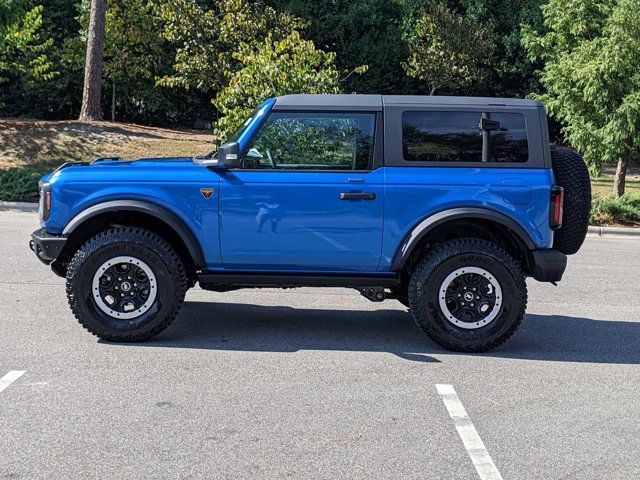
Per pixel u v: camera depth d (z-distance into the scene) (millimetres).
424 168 6211
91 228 6531
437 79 28062
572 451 4273
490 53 28594
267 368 5672
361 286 6355
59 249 6184
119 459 3994
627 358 6266
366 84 30109
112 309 6191
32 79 28125
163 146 21375
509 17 29844
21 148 20141
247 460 4023
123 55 27891
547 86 18703
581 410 4957
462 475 3918
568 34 18562
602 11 17625
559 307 8281
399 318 7496
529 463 4094
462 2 29859
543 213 6191
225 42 21266
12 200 16344
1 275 8844
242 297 8266
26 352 5887
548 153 6254
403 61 29781
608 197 18859
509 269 6141
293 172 6195
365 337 6699
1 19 22094
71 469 3859
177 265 6176
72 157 19953
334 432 4445
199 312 7484
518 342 6715
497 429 4578
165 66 28812
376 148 6215
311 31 29578
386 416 4734
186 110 31625
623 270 10805
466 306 6234
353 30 29719
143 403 4840
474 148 6234
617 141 17016
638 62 16453
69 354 5871
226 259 6277
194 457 4043
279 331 6816
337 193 6152
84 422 4496
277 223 6184
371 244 6211
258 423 4551
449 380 5512
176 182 6180
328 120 6242
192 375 5445
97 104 23625
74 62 28578
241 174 6199
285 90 15914
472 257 6129
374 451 4191
